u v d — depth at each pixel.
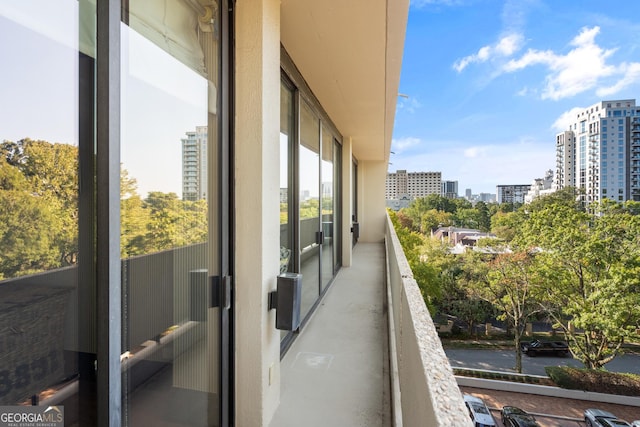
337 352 2.88
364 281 5.51
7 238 0.70
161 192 1.18
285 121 2.90
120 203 0.95
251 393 1.65
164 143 1.20
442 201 51.62
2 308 0.69
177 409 1.26
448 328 25.48
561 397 15.41
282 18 2.18
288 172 3.02
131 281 1.03
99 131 0.88
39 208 0.75
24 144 0.72
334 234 5.80
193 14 1.38
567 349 21.58
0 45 0.68
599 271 17.94
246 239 1.66
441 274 25.45
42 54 0.76
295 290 1.73
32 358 0.74
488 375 17.83
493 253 24.41
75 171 0.83
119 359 0.91
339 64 2.95
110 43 0.88
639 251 16.97
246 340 1.66
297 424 1.86
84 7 0.85
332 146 5.47
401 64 2.98
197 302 1.40
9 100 0.70
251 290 1.65
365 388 2.28
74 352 0.83
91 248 0.87
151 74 1.13
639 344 22.00
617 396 14.68
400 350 1.87
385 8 2.06
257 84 1.64
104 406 0.87
